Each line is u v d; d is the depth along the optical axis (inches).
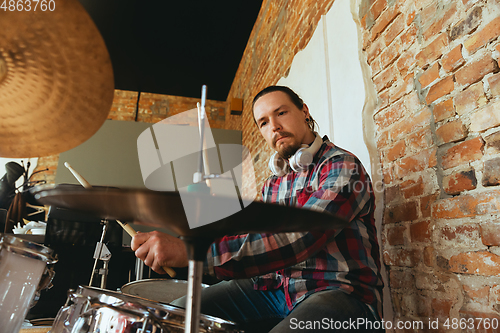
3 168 199.5
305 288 38.9
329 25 80.6
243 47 173.0
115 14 148.3
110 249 82.2
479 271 37.0
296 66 101.7
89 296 31.6
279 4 122.7
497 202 35.9
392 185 53.4
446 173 43.1
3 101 33.4
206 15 150.6
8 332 33.6
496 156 36.5
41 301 76.1
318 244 32.6
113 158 166.9
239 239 32.4
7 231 95.2
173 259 28.6
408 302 47.4
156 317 28.5
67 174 161.2
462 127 41.3
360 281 37.5
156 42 166.4
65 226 79.8
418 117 49.0
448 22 44.9
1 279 32.8
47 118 33.9
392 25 57.0
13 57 30.7
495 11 38.2
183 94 215.2
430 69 47.6
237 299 47.0
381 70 59.2
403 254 49.1
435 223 43.8
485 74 38.8
